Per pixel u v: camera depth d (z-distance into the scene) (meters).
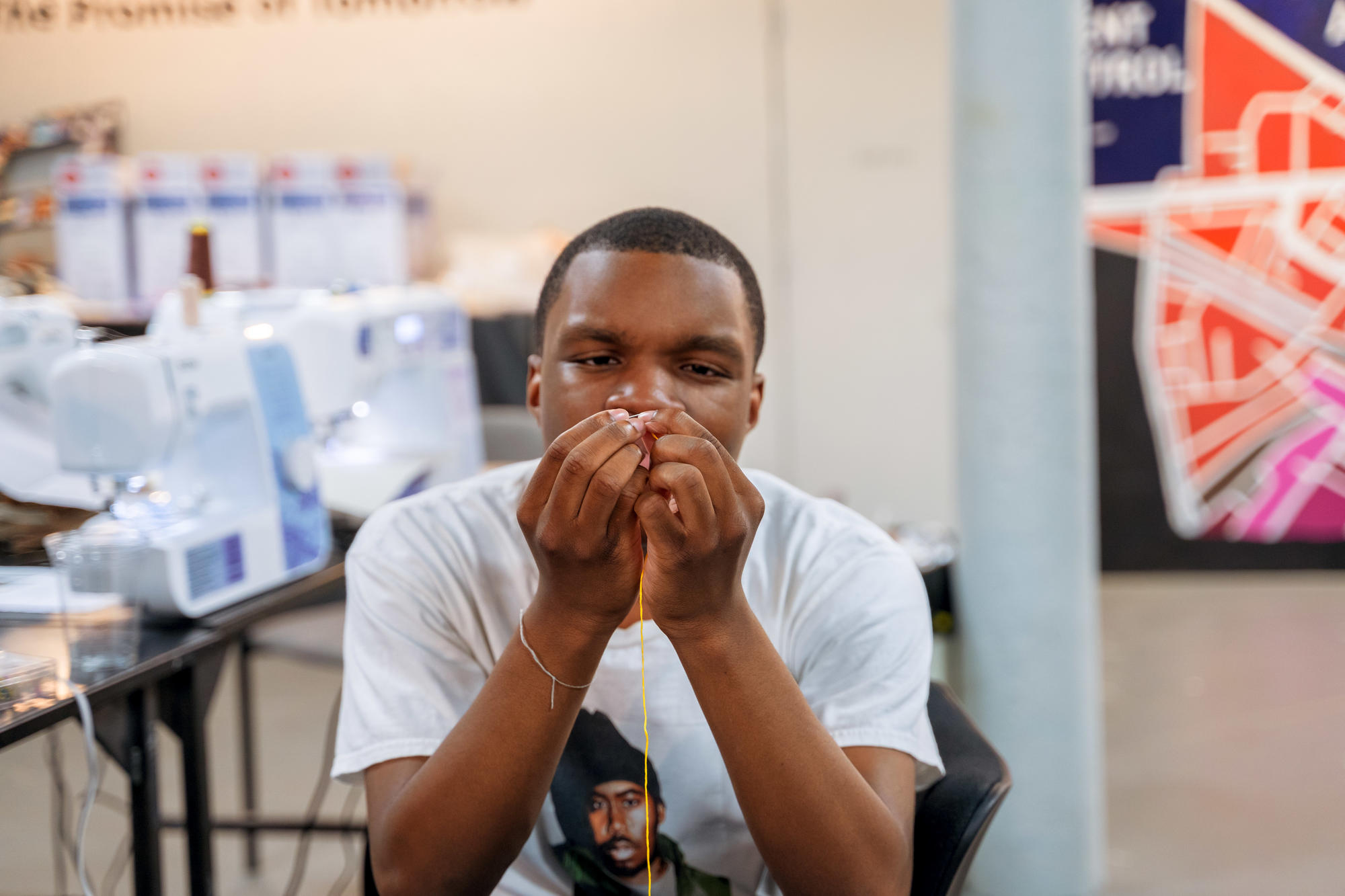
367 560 1.01
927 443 4.44
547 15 4.33
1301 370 4.49
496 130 4.39
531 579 1.01
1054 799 2.16
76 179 3.26
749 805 0.82
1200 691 3.46
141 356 1.54
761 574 1.03
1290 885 2.33
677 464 0.74
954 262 2.19
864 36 4.27
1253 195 4.43
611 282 0.91
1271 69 4.36
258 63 4.37
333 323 2.14
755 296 1.01
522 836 0.84
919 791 1.01
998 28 2.06
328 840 2.60
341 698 0.99
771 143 4.35
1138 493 4.67
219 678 1.62
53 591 1.59
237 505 1.73
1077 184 2.09
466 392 2.67
